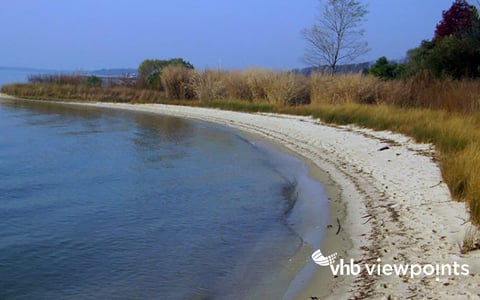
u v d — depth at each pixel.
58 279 7.32
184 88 41.72
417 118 18.42
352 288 6.28
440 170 11.86
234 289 6.76
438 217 8.55
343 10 37.03
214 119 31.05
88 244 8.81
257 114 30.06
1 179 14.30
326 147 18.22
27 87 54.06
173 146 20.81
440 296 5.54
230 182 13.78
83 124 29.34
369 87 26.02
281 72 33.66
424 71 23.98
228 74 38.22
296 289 6.57
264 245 8.49
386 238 7.99
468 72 23.69
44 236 9.27
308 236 8.80
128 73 58.34
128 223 10.05
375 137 18.30
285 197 11.95
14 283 7.19
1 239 9.09
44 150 19.75
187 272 7.44
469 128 14.79
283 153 18.41
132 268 7.67
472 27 26.58
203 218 10.30
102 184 13.70
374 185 11.88
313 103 28.77
